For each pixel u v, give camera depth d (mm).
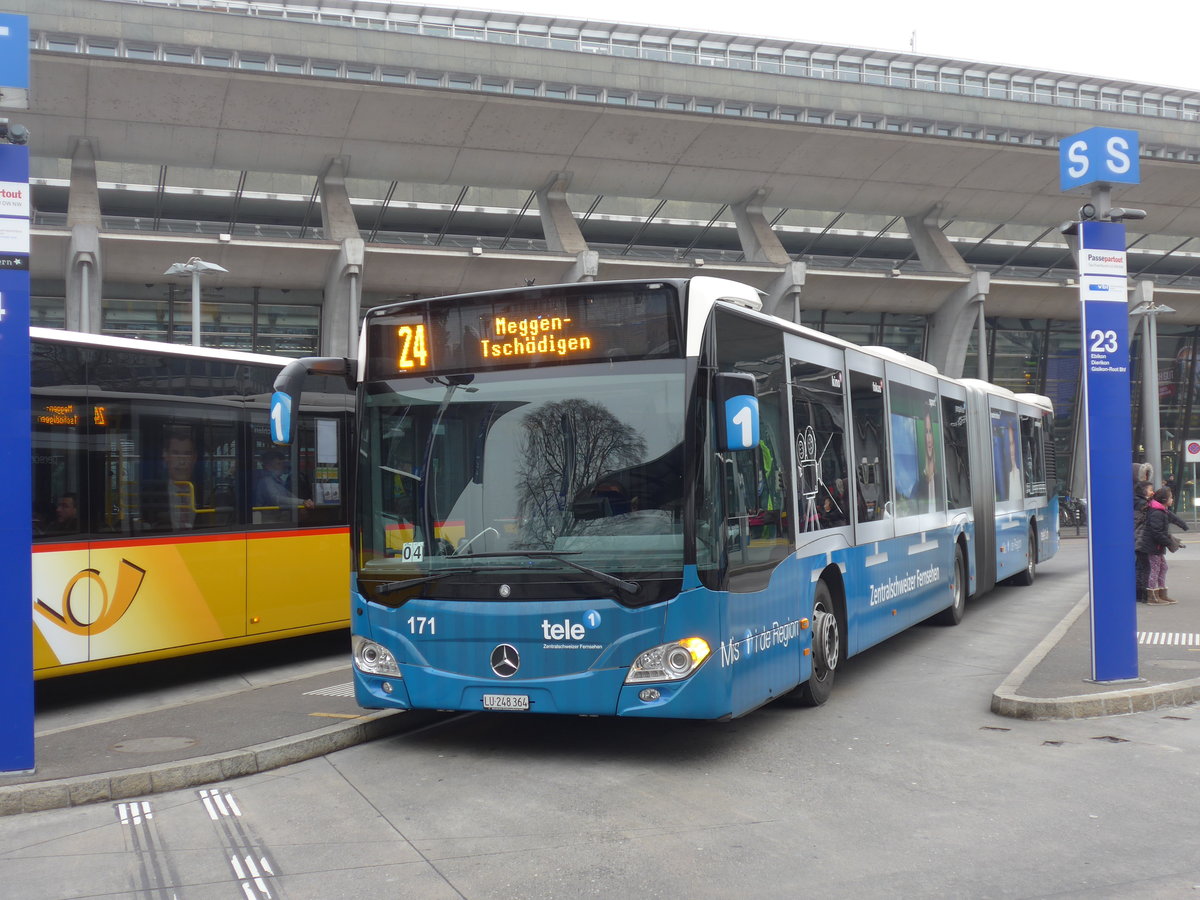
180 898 4625
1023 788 6152
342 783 6426
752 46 47875
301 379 7266
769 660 7320
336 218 36438
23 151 6375
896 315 47031
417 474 7027
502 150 38219
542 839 5309
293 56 37219
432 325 7121
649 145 39438
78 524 9109
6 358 6305
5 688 6254
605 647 6457
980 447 15055
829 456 8859
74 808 6012
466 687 6707
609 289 6758
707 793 6113
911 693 9125
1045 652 10258
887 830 5402
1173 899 4422
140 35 35562
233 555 10391
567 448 6719
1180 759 6793
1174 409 53938
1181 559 25062
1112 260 8789
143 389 9719
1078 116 47438
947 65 49906
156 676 11062
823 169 42250
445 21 44719
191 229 37750
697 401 6562
